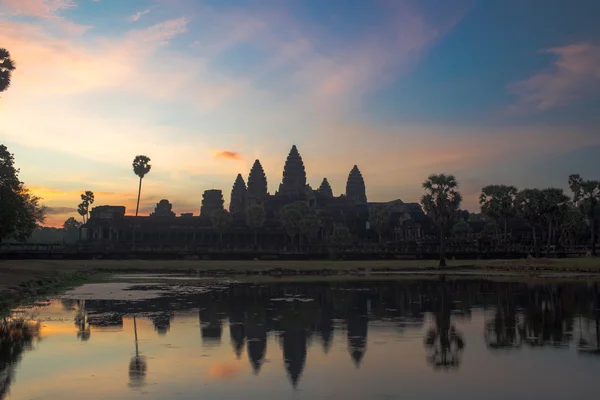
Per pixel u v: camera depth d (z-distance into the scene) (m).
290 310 29.70
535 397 13.37
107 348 19.09
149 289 43.47
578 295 37.50
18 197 58.12
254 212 139.12
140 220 156.12
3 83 45.84
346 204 185.62
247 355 18.02
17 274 46.41
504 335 21.67
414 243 124.06
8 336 21.41
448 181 80.50
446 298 36.00
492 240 119.31
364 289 43.59
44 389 14.00
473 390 13.91
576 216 112.62
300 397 13.31
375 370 15.99
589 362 16.92
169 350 18.78
